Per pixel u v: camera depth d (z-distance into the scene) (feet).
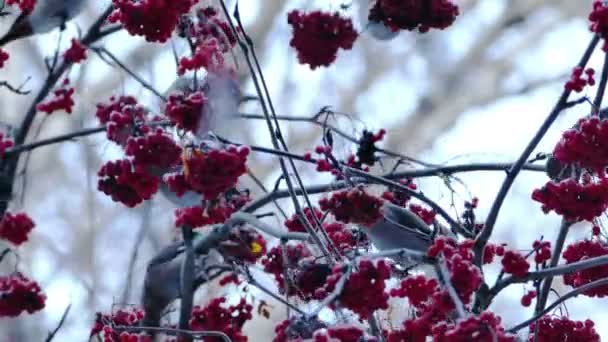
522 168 8.79
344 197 8.24
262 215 8.67
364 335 7.61
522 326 8.35
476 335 7.55
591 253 8.73
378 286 7.75
